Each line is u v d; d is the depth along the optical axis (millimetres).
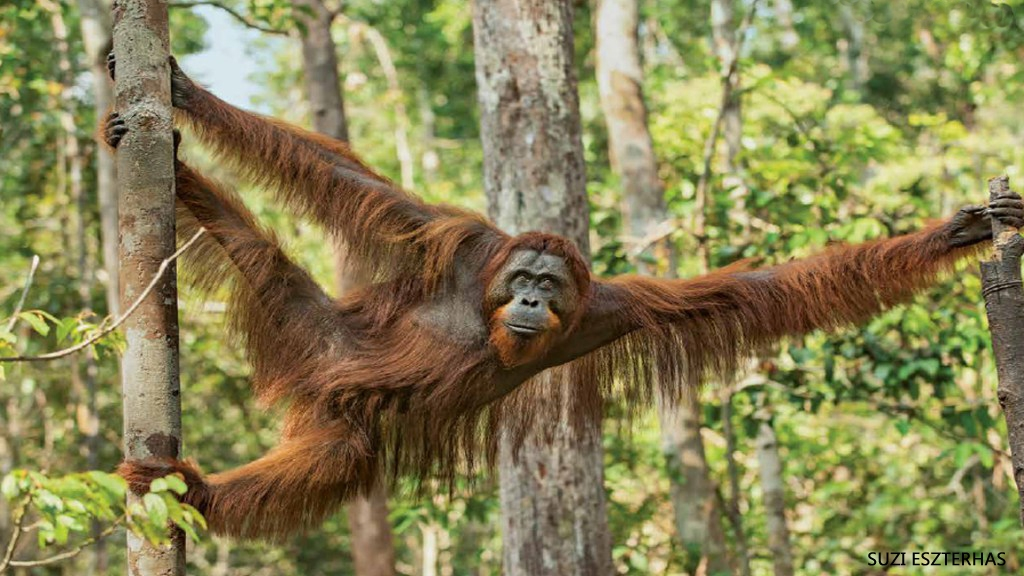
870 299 5352
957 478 11766
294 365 5223
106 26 11977
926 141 19344
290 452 4871
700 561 10164
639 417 5574
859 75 24750
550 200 7539
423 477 5328
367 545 12469
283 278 5250
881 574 11398
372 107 22562
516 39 7637
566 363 5438
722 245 9953
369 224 5176
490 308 5008
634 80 12156
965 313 8719
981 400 9117
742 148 11688
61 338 4852
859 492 13164
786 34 24688
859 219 8680
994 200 4223
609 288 5316
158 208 4270
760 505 13930
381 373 5035
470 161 24672
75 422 14961
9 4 10953
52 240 15102
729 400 9211
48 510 3584
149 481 4215
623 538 11570
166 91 4363
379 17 21547
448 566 19781
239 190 5988
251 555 19891
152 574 4133
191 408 15359
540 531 7438
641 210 11953
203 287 5297
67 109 13445
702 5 22500
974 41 11219
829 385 9062
